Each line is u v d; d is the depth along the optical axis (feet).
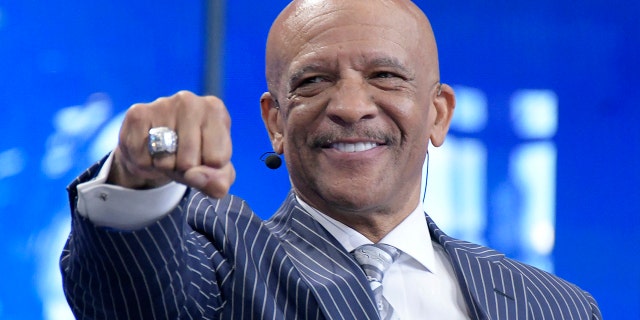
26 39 14.76
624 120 16.21
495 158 15.97
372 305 10.03
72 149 14.76
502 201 15.87
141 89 15.12
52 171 14.69
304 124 10.43
